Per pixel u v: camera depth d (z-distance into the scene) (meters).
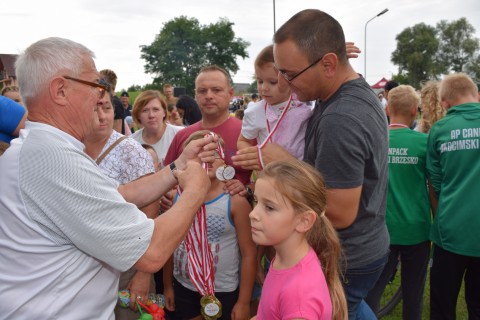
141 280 2.36
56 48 1.42
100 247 1.35
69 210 1.33
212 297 2.13
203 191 1.66
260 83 2.25
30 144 1.37
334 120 1.69
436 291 2.82
